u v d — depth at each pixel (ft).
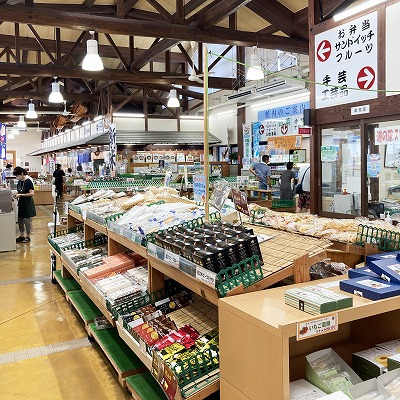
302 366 6.37
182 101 60.29
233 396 5.65
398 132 15.21
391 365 5.75
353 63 16.22
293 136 33.88
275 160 39.91
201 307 8.61
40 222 37.78
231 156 49.49
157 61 51.37
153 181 25.93
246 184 32.96
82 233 17.85
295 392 5.46
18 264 21.80
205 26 29.17
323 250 7.05
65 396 9.14
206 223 8.39
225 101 49.67
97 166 59.11
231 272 6.17
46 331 12.73
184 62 54.24
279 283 7.32
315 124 18.31
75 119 65.00
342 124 17.19
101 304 10.16
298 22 32.76
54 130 92.02
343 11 16.14
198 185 10.57
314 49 18.06
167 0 36.11
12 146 103.35
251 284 6.23
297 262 6.65
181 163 50.90
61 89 65.05
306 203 28.43
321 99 17.89
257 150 44.62
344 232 8.35
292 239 7.88
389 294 5.55
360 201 16.92
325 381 5.52
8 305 15.19
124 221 11.17
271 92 38.65
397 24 14.48
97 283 10.57
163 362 6.57
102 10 35.68
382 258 6.86
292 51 33.81
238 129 48.14
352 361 6.37
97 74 39.37
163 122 57.36
